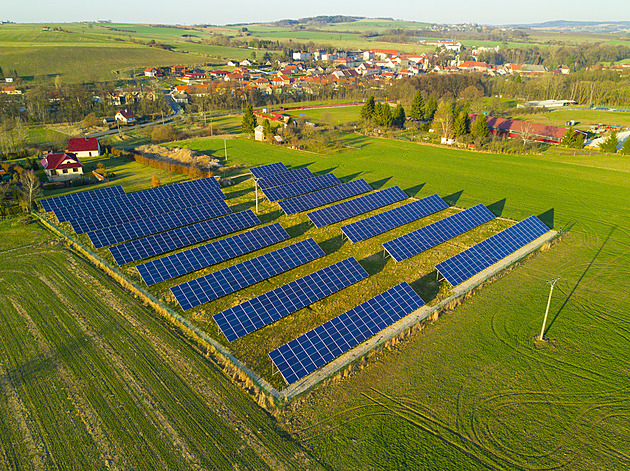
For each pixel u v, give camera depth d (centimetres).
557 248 6112
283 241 6291
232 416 3241
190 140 12825
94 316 4403
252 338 4162
